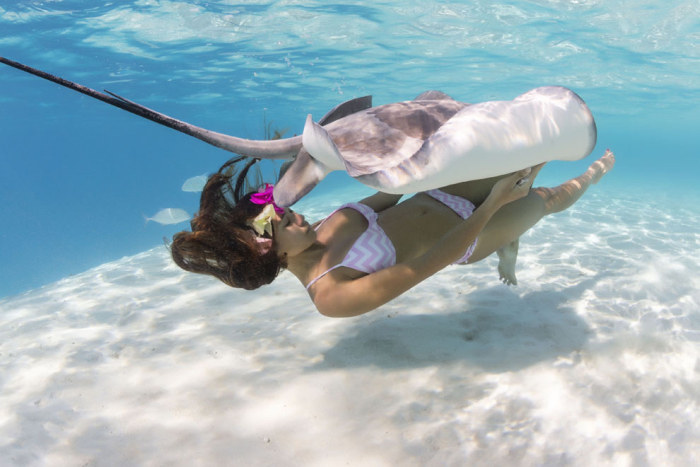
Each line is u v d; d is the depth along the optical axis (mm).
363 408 2822
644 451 2355
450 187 3096
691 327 3645
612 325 3691
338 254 2742
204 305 4977
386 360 3363
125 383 3398
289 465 2404
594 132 2043
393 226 2891
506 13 12305
